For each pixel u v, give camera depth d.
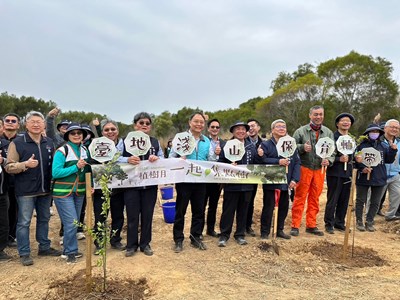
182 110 38.34
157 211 9.34
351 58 40.59
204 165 5.84
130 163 5.44
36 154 5.25
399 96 40.19
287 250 6.01
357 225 7.50
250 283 4.71
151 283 4.64
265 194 6.53
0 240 5.52
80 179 5.39
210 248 6.08
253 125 7.65
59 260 5.48
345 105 39.97
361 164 7.31
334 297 4.32
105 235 4.37
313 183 6.93
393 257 5.82
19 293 4.40
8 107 30.06
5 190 5.48
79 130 5.37
